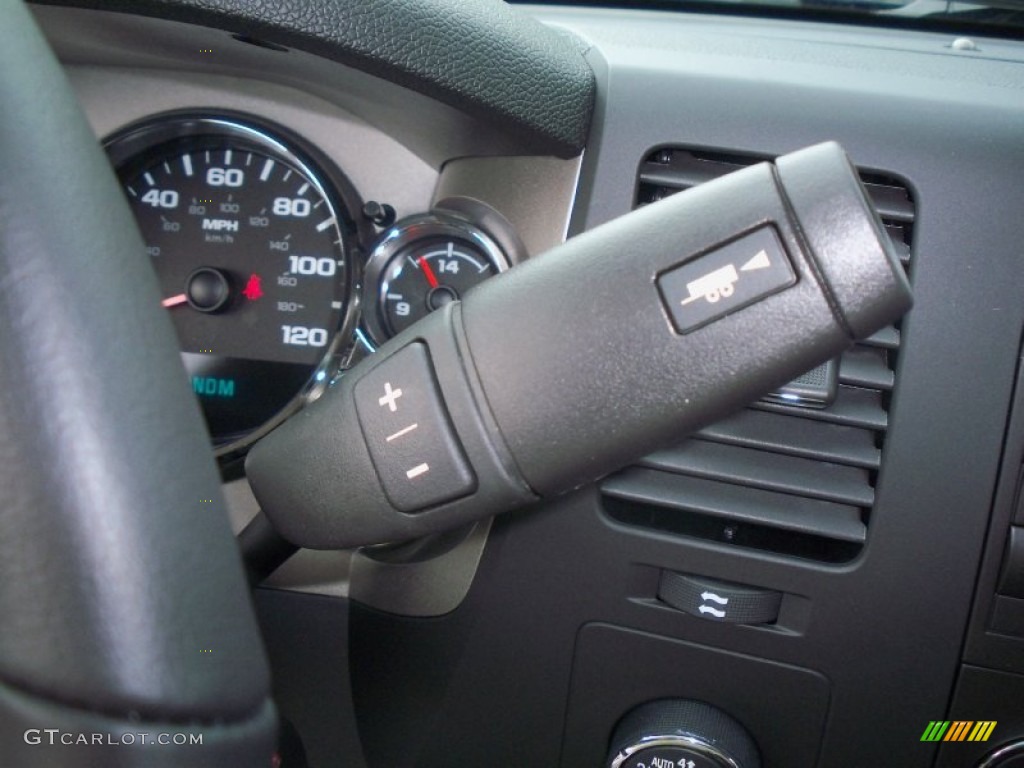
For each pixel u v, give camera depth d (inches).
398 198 44.8
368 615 44.6
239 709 18.9
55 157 19.2
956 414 37.5
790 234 25.3
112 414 18.1
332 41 34.6
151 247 46.1
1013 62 43.7
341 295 44.5
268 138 44.3
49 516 17.5
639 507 40.7
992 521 37.6
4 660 17.7
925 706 39.8
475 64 36.5
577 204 40.1
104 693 17.4
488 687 43.8
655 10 53.9
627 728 42.6
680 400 26.6
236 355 45.4
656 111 39.4
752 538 40.0
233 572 19.3
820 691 40.6
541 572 41.4
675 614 41.0
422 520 29.5
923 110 38.3
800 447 38.3
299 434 30.8
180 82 45.5
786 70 40.0
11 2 20.0
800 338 25.6
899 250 38.1
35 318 18.0
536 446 27.7
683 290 26.0
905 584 38.5
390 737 46.4
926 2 50.3
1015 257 37.2
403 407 28.7
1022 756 39.8
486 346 27.8
